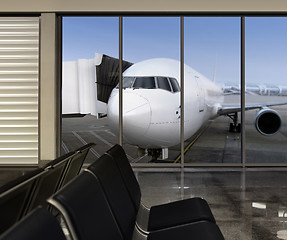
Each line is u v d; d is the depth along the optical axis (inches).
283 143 220.1
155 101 197.9
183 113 207.8
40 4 198.4
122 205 55.8
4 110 209.9
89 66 221.1
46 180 49.1
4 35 207.8
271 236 91.4
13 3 197.9
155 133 201.2
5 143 210.8
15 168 206.2
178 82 208.8
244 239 89.2
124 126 196.7
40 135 204.4
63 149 220.4
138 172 191.2
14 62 208.4
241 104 215.9
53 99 202.7
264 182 162.7
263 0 195.6
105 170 54.3
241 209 117.5
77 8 198.4
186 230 62.4
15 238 21.1
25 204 42.4
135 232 67.3
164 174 184.9
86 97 221.5
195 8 197.3
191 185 157.2
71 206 31.5
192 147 223.9
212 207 120.3
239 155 222.8
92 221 35.4
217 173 187.0
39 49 205.9
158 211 77.7
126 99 197.8
